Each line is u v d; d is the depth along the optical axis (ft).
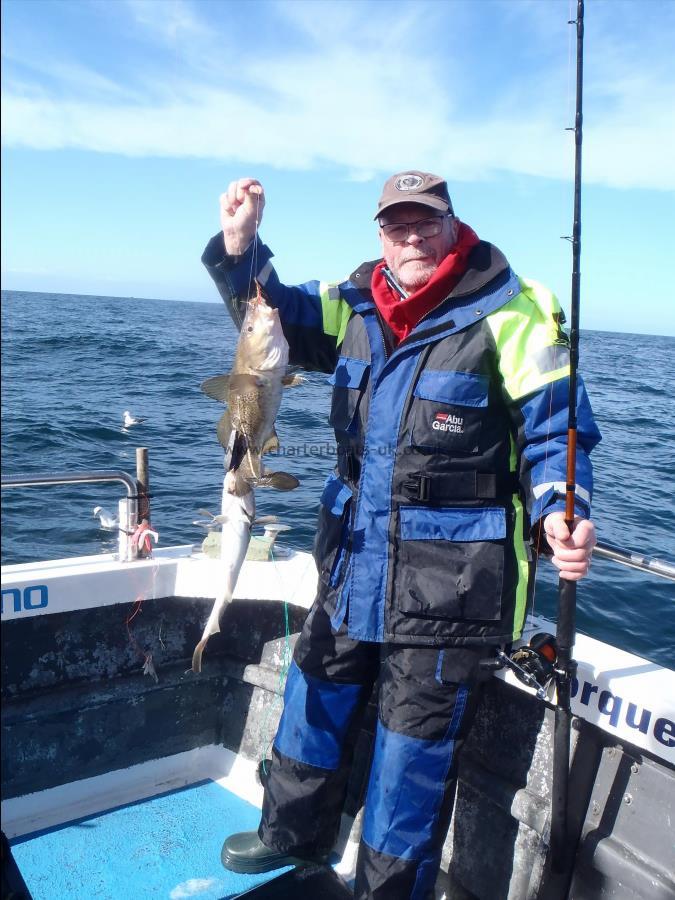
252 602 10.58
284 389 7.31
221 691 10.75
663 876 6.88
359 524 7.45
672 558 24.25
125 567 9.81
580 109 6.85
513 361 7.06
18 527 26.66
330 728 8.16
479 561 7.04
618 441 49.98
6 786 9.28
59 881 8.49
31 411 48.55
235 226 7.35
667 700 6.89
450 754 7.23
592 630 18.83
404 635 7.16
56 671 9.52
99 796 9.78
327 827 8.47
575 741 7.70
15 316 161.17
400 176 7.49
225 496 7.20
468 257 7.50
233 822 9.57
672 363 160.35
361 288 8.03
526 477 7.17
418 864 7.13
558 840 7.24
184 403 55.98
